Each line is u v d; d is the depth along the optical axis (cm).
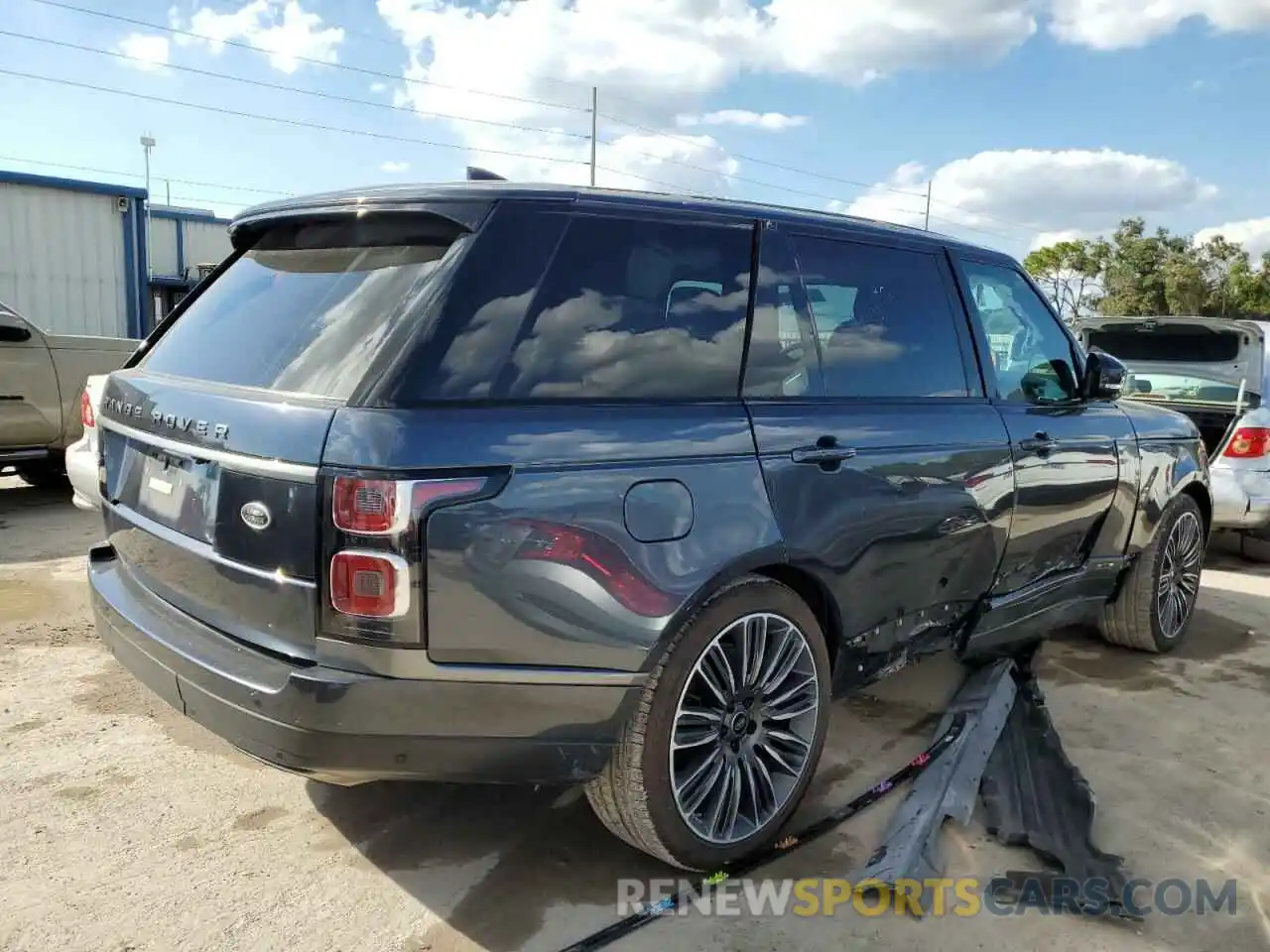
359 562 213
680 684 251
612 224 261
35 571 562
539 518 225
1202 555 503
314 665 222
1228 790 336
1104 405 432
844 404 301
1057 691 427
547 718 233
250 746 232
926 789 313
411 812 306
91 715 369
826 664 294
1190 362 742
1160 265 5075
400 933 248
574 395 242
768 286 291
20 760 333
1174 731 386
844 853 290
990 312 375
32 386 715
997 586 365
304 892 264
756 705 278
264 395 242
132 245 1563
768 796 286
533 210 249
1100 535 421
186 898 259
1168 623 478
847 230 321
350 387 225
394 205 251
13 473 851
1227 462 639
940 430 326
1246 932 257
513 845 289
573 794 320
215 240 2938
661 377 259
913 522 312
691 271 274
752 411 273
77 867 272
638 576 238
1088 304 5319
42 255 1471
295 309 264
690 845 265
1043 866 284
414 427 216
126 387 297
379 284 247
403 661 217
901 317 333
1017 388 378
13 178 1428
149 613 271
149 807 305
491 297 236
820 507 281
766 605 271
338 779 234
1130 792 332
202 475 249
